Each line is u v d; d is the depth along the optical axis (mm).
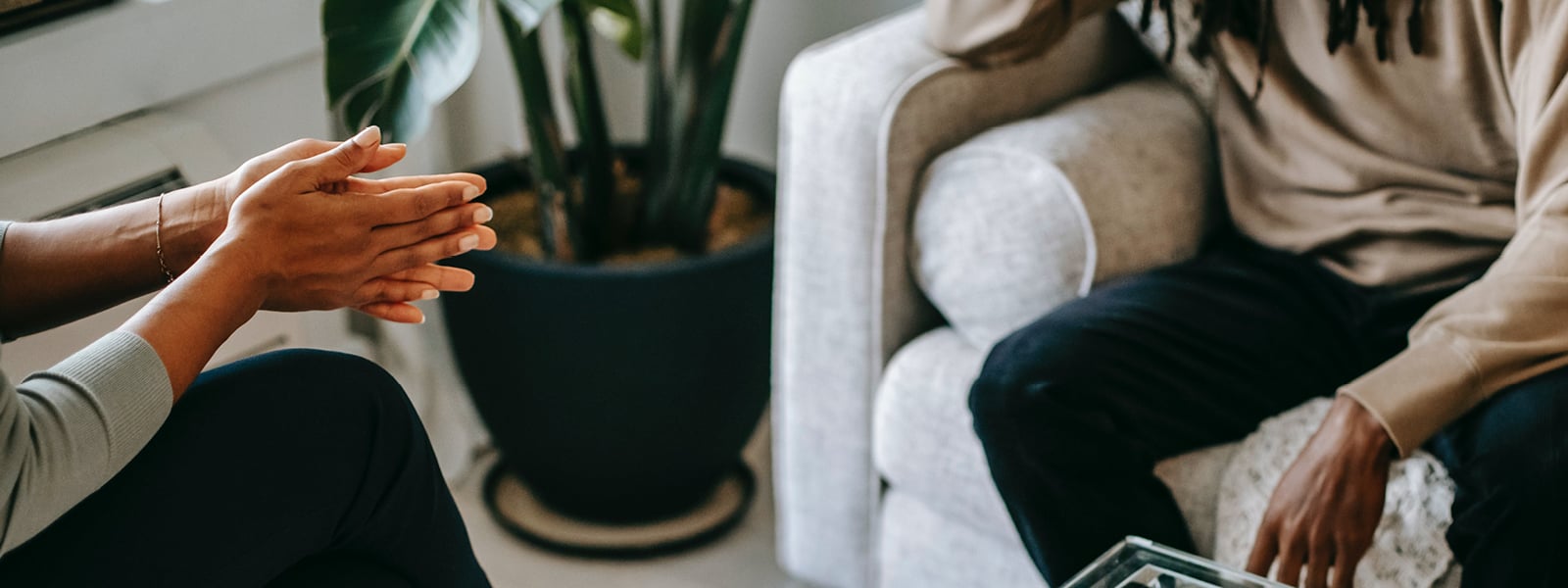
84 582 832
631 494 1704
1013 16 1341
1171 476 1228
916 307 1443
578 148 1744
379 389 971
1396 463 1118
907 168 1356
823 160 1380
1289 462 1151
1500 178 1231
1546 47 1102
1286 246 1339
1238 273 1318
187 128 1419
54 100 1307
